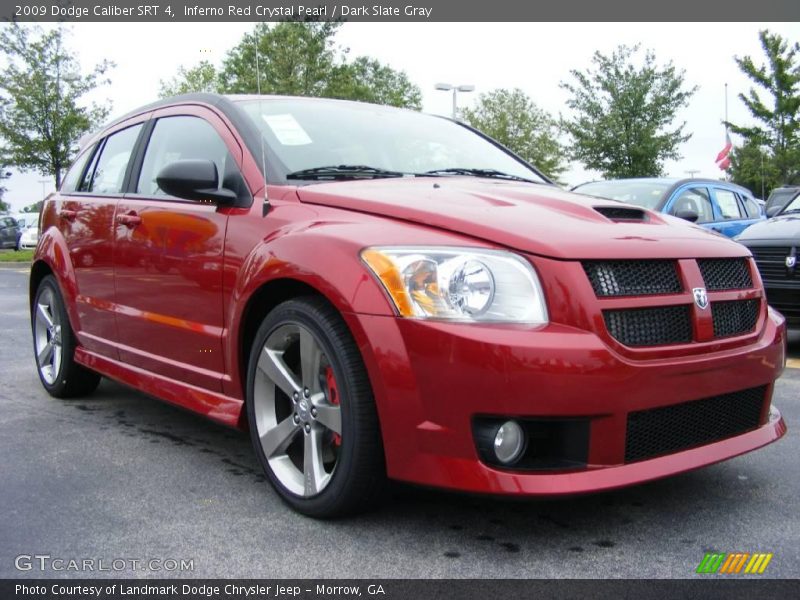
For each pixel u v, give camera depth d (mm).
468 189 3176
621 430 2385
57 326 4695
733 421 2787
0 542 2588
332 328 2594
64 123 20531
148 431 3990
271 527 2695
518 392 2287
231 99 3650
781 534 2631
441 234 2559
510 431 2367
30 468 3369
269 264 2814
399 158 3711
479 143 4352
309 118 3689
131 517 2799
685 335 2596
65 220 4586
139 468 3371
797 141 27125
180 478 3234
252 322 3090
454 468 2363
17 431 3988
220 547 2537
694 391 2531
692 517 2779
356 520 2744
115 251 3945
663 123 22172
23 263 22391
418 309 2398
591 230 2602
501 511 2824
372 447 2537
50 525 2729
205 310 3285
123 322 3900
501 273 2414
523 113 37500
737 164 35281
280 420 2988
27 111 20453
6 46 20281
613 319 2439
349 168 3400
